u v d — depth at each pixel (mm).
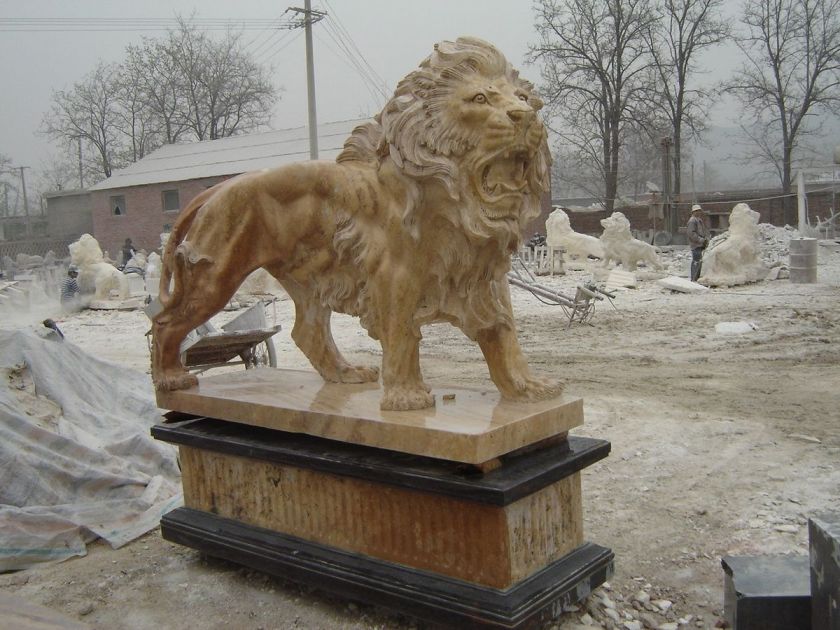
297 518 3469
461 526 2918
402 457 3078
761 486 4820
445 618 2883
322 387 3791
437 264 3158
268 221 3496
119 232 37594
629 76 35719
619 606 3357
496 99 2914
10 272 29391
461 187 2980
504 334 3293
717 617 3258
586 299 12914
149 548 4113
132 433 5340
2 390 5066
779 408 6754
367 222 3264
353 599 3217
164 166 37125
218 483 3801
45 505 4316
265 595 3500
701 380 8086
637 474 5148
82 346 12453
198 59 43562
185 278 3629
